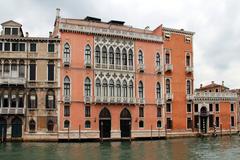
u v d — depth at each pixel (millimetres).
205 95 58094
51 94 45562
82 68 47281
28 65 45125
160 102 52656
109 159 27859
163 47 54281
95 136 47000
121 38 50562
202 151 34062
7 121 43625
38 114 44719
